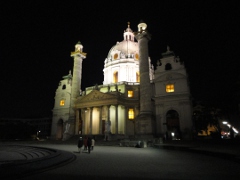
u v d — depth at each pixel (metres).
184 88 51.53
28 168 11.67
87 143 23.50
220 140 36.75
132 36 80.94
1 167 11.62
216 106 46.50
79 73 63.41
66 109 69.50
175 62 55.16
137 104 58.41
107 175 11.09
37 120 103.25
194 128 49.25
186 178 10.38
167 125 51.72
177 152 24.50
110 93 55.41
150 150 27.14
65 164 14.82
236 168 13.31
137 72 71.12
